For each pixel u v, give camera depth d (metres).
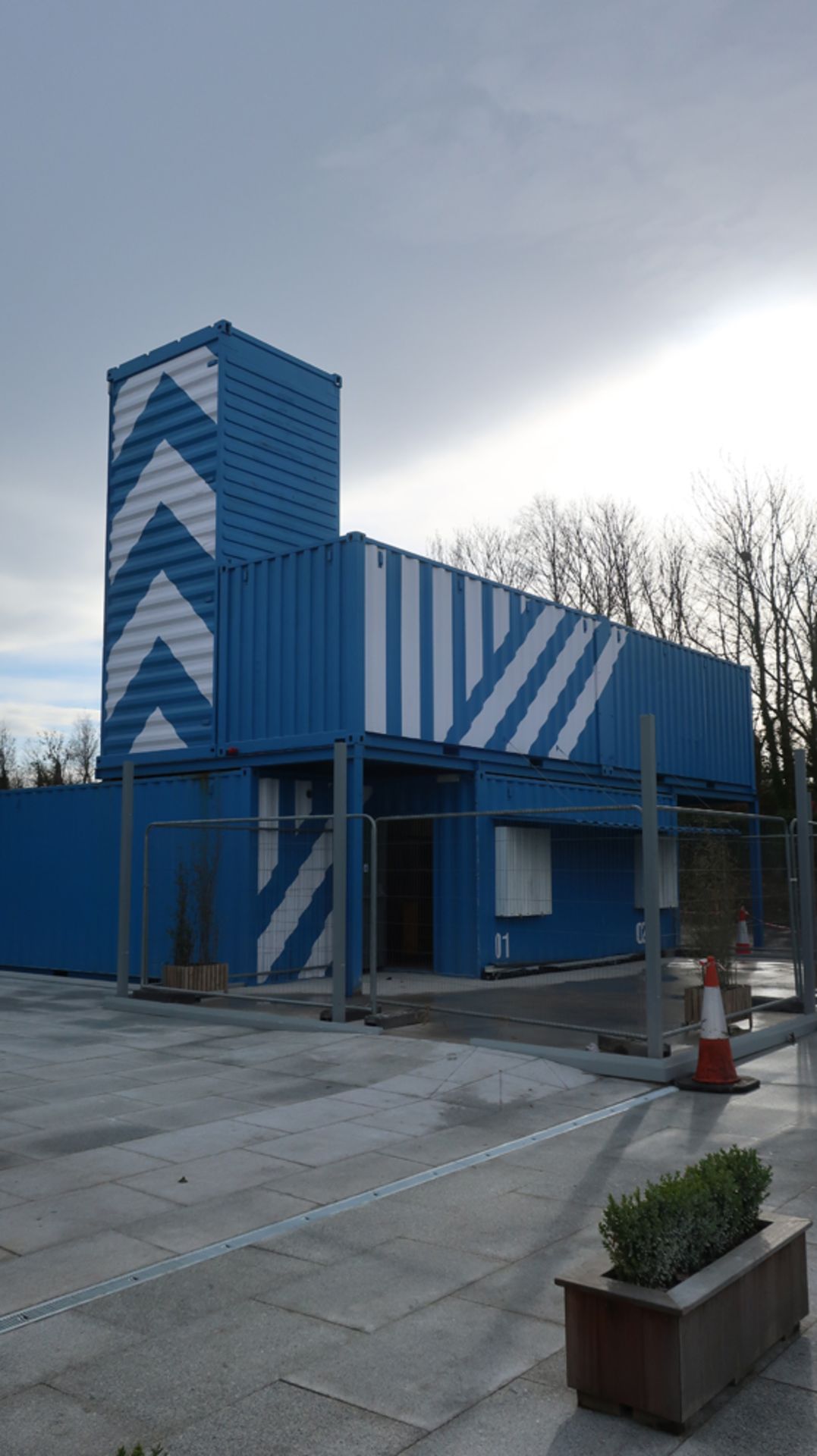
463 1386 4.43
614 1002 14.63
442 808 18.11
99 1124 8.59
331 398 20.05
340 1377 4.50
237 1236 6.14
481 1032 12.27
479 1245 5.98
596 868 20.27
